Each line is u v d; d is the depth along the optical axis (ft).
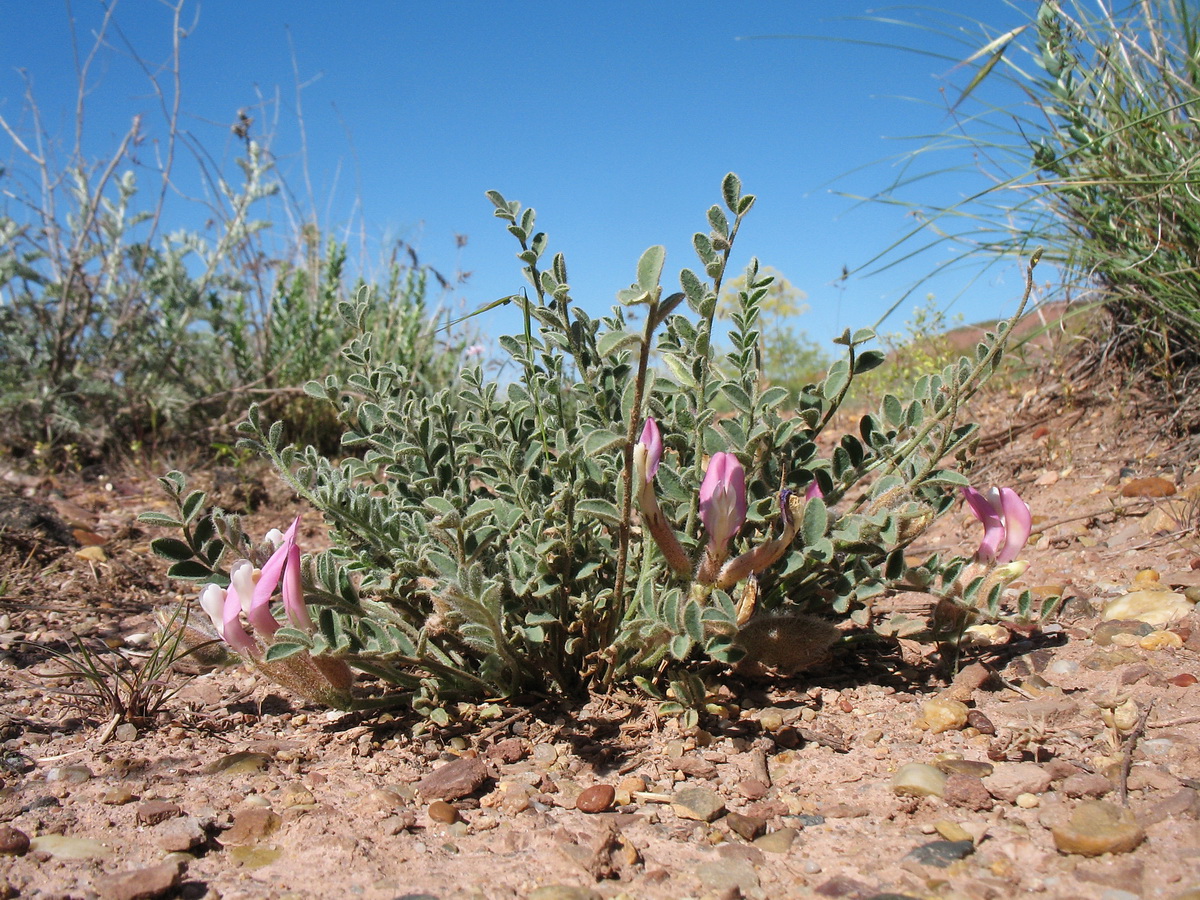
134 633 1.06
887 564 0.78
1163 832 0.55
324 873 0.56
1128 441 1.42
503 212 0.77
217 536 0.79
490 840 0.60
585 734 0.75
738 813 0.62
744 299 0.77
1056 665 0.81
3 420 1.93
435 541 0.80
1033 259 0.70
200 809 0.65
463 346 2.23
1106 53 1.42
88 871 0.57
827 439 1.90
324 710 0.84
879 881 0.53
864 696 0.79
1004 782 0.61
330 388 0.93
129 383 2.01
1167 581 0.97
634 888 0.54
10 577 1.21
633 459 0.65
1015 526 0.78
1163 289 1.38
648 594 0.70
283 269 2.18
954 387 0.76
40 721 0.81
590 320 0.82
